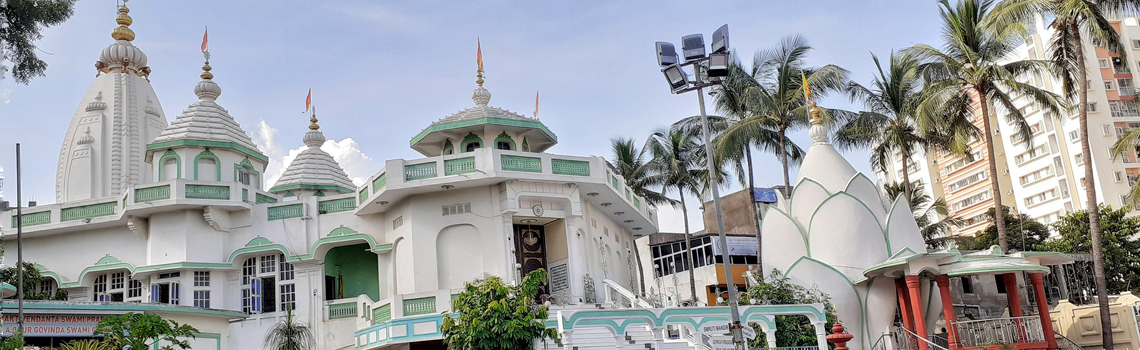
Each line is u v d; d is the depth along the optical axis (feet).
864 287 92.89
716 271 148.97
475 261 102.58
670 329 91.50
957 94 116.78
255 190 121.29
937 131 130.72
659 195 155.94
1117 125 223.51
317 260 114.83
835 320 91.40
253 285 116.47
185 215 115.03
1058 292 128.67
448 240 104.53
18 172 67.46
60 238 121.49
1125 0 106.32
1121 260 163.43
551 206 105.50
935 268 85.71
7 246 121.80
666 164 148.56
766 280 96.84
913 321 91.91
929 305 95.09
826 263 94.22
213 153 124.36
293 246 115.55
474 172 100.94
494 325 68.74
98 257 119.34
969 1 113.39
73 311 80.79
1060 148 228.43
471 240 103.65
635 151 156.04
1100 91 224.74
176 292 113.60
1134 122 224.94
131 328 68.28
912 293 85.92
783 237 97.45
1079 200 223.71
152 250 114.93
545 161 104.06
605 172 108.47
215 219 115.03
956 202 264.72
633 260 138.92
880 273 90.63
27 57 57.62
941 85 112.27
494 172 100.42
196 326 94.32
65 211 119.55
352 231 114.62
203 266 113.80
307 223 116.57
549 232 109.09
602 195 112.37
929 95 114.32
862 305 92.63
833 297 92.73
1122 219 172.14
